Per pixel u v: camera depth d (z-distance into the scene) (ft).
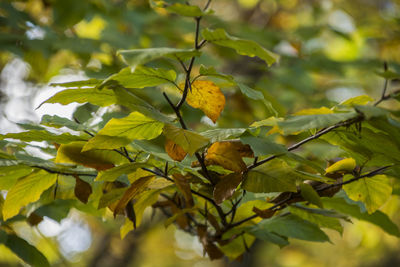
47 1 9.36
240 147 5.55
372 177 5.67
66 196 5.94
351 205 6.07
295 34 11.36
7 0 9.16
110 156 5.62
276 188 5.47
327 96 10.84
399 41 11.82
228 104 8.59
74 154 5.57
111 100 5.46
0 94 9.04
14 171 5.68
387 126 5.32
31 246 6.14
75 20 9.03
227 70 11.26
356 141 5.49
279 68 10.32
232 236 5.92
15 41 7.59
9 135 5.50
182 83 5.51
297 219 5.98
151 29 10.08
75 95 5.42
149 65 6.72
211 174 5.58
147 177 5.57
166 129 5.34
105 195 5.58
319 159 6.15
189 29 9.89
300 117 5.35
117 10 9.42
